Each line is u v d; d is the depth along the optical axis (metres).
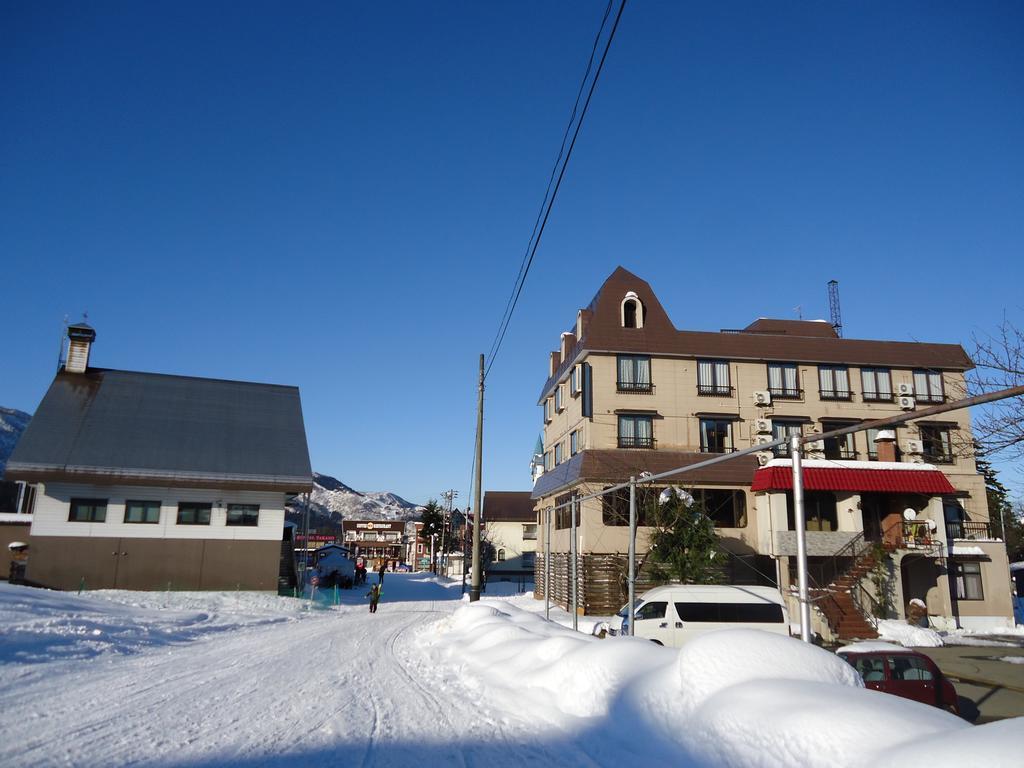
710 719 6.45
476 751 7.27
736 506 33.00
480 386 28.42
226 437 36.50
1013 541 43.25
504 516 67.81
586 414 33.94
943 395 36.03
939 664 21.16
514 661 12.04
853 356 36.16
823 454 34.16
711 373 35.34
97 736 7.70
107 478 31.44
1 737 7.57
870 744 4.99
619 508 31.89
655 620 18.91
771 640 7.54
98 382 38.12
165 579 32.00
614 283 36.44
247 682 11.80
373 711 9.43
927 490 30.16
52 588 30.41
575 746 7.41
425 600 39.72
